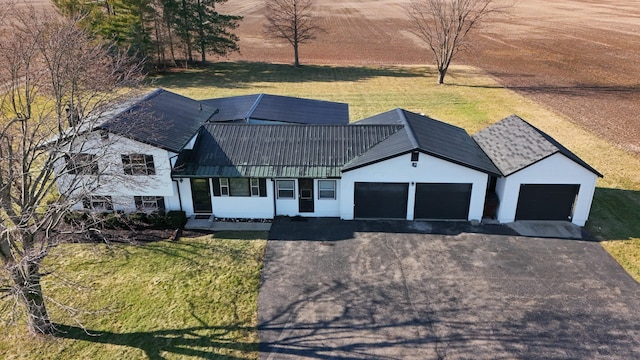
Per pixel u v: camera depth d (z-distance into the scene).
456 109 40.31
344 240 20.41
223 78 52.53
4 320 15.68
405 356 14.23
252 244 20.12
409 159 20.62
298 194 21.98
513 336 14.92
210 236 20.77
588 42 74.12
